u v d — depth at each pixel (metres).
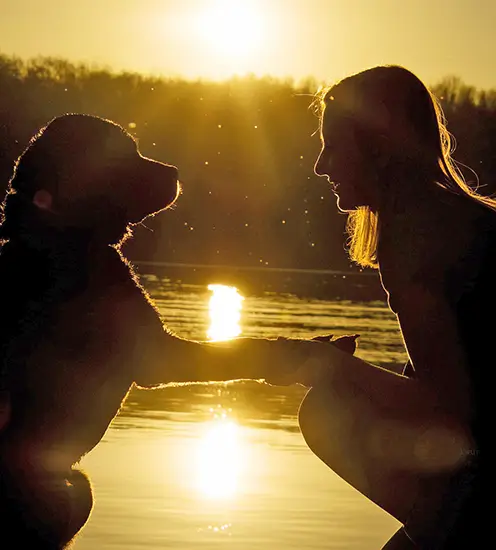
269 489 6.95
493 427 3.89
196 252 40.38
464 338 3.93
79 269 3.87
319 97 4.49
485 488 3.90
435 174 4.20
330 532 6.09
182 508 6.41
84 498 3.92
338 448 4.05
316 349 3.99
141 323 3.93
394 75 4.26
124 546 5.68
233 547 5.72
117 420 9.23
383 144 4.21
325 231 39.03
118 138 4.02
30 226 3.90
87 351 3.85
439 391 3.99
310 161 36.19
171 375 3.92
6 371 3.82
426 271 4.00
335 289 29.92
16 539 3.83
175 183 4.07
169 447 8.12
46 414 3.84
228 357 3.91
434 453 3.97
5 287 3.87
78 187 3.92
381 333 16.23
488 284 3.92
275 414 9.80
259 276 35.94
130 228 4.14
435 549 3.98
